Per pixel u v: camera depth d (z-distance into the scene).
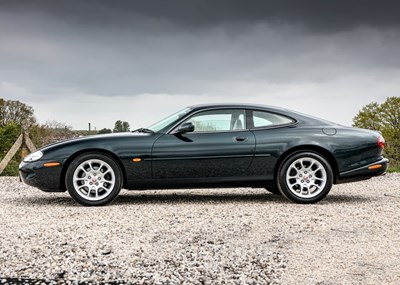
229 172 7.83
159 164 7.73
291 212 7.08
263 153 7.82
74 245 5.15
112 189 7.70
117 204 7.93
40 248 5.04
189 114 7.96
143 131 8.12
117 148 7.69
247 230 5.86
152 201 8.30
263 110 8.06
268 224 6.20
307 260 4.66
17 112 29.50
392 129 42.94
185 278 4.16
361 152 7.97
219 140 7.80
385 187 10.37
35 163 7.73
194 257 4.73
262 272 4.32
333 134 7.96
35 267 4.43
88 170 7.76
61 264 4.51
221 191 9.88
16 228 6.00
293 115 8.12
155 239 5.41
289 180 7.91
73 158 7.74
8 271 4.32
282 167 7.85
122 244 5.20
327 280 4.13
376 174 8.04
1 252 4.90
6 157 12.96
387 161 8.17
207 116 7.96
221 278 4.15
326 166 7.86
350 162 7.95
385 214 6.93
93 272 4.31
